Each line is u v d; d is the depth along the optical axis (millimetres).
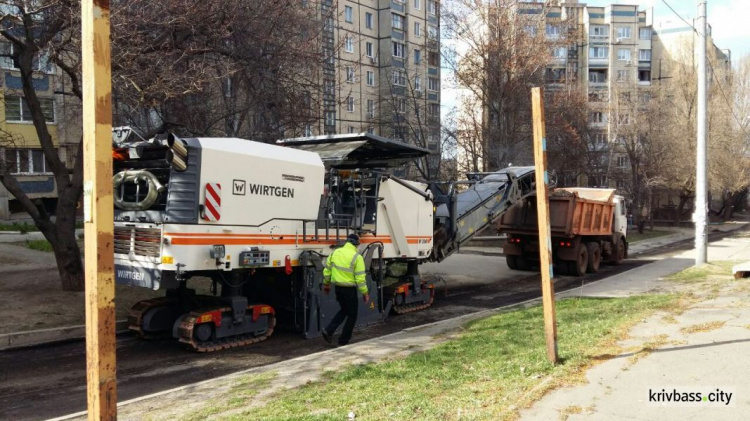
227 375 7070
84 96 3590
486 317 10398
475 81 29234
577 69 68625
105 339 3598
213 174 8055
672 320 8453
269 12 13742
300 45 14750
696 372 5703
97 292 3557
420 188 12320
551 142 36000
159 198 8219
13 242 19859
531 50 29297
